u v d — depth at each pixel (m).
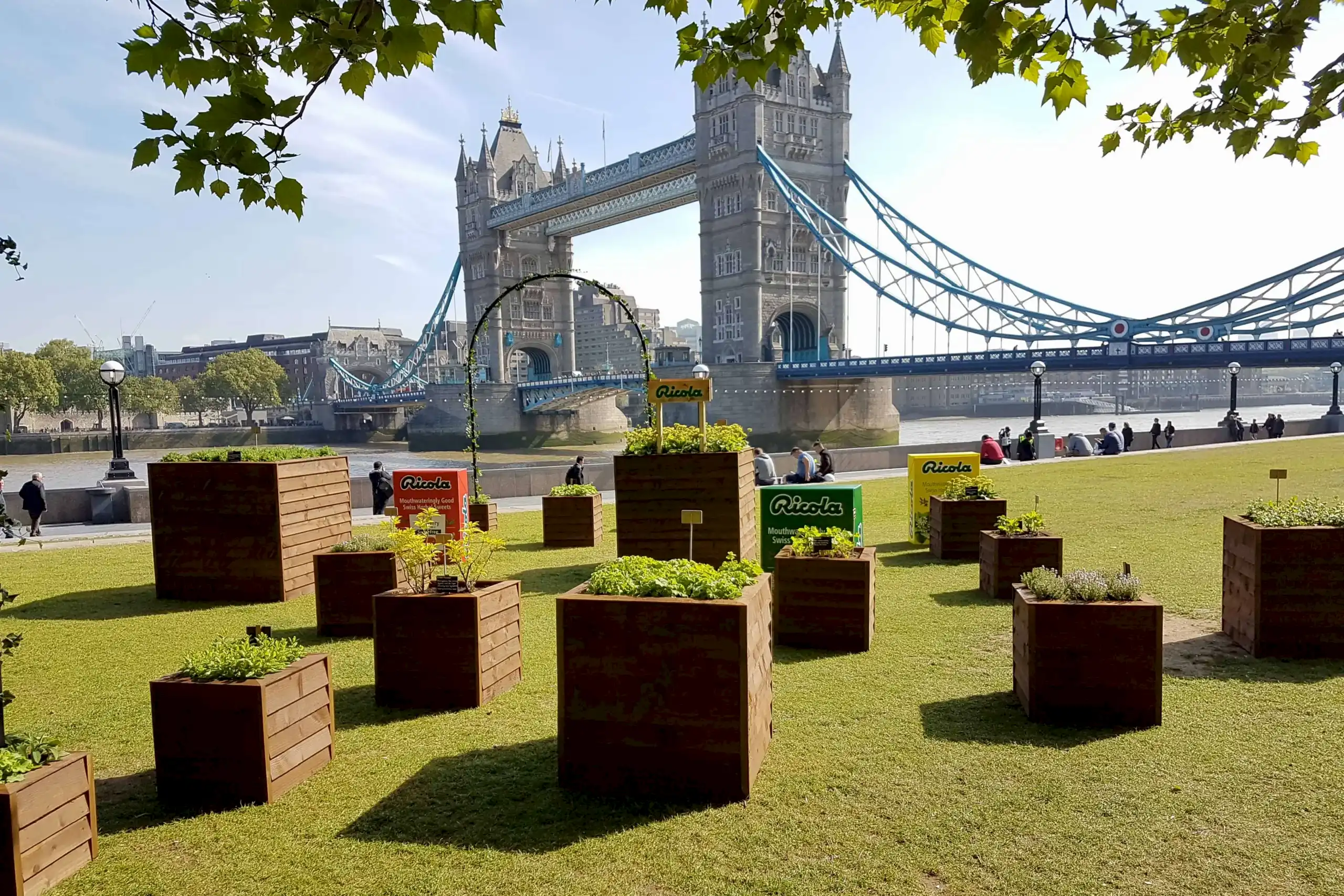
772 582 9.87
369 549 9.95
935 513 13.59
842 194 101.50
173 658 8.89
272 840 5.09
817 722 6.66
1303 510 8.29
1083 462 28.45
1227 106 5.32
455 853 4.90
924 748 6.11
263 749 5.50
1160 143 5.70
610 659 5.57
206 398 152.38
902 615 9.90
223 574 11.59
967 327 77.94
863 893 4.42
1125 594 6.63
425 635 7.29
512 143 146.38
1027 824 5.03
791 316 101.62
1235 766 5.68
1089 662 6.45
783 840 4.95
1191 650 8.22
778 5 5.08
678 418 93.69
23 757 4.61
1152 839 4.84
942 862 4.68
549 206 122.12
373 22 3.86
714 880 4.57
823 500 11.15
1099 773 5.65
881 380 96.62
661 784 5.52
